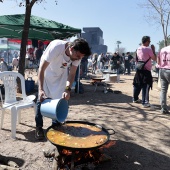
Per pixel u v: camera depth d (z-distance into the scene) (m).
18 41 21.14
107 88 11.39
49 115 3.31
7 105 4.66
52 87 3.80
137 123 5.66
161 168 3.56
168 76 6.18
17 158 3.66
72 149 2.65
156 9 14.52
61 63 3.63
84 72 16.44
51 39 11.28
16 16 9.63
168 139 4.69
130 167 3.54
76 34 10.24
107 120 5.84
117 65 18.81
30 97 5.05
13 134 4.38
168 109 7.14
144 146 4.30
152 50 7.03
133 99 8.09
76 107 7.14
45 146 4.09
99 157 3.43
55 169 3.17
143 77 7.17
